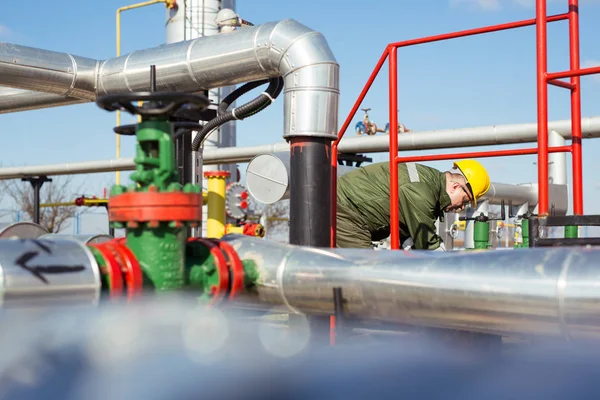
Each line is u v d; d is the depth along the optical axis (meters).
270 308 2.60
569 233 4.50
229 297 2.37
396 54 4.23
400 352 2.14
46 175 12.59
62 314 1.90
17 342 1.77
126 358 1.82
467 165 5.25
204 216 10.45
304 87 3.89
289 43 3.94
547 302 1.91
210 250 2.33
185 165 4.71
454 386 1.83
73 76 4.78
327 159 3.96
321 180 3.91
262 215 10.66
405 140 8.16
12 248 1.93
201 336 1.98
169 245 2.12
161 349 1.88
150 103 2.12
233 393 1.76
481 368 2.00
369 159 8.91
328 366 1.95
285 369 1.89
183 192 2.08
